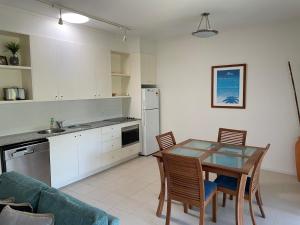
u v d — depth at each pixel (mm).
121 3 2957
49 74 3553
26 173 3035
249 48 4215
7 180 1993
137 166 4527
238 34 4301
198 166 2131
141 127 5102
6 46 3328
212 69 4637
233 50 4379
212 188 2494
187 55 4957
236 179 2688
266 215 2740
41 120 3840
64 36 3748
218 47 4547
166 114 5422
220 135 3520
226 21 3826
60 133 3494
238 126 4461
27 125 3656
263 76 4125
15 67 3150
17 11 3125
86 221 1392
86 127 4012
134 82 5102
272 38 3986
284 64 3920
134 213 2855
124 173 4172
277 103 4035
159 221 2678
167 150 2875
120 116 5363
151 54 5277
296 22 3756
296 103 3855
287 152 4016
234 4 3049
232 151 2828
